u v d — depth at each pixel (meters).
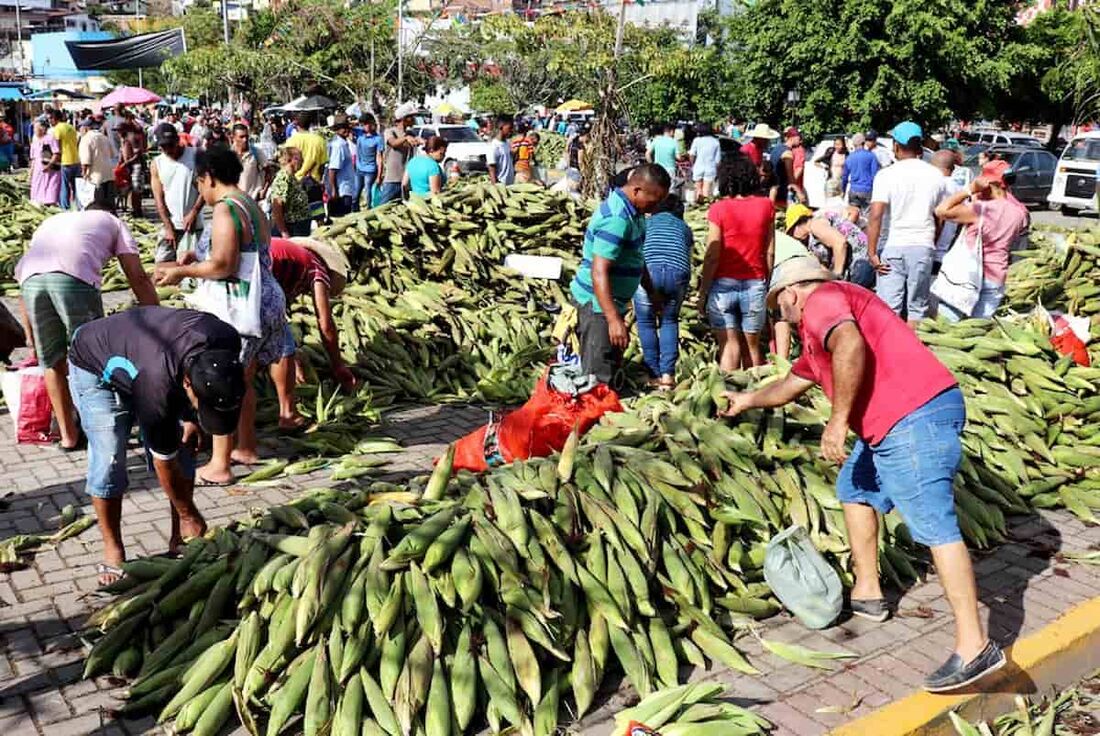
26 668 3.89
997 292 8.60
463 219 9.59
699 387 5.45
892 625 4.49
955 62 25.34
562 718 3.71
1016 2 26.83
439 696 3.58
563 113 36.66
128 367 4.14
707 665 4.10
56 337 6.16
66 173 17.22
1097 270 10.82
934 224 8.57
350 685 3.56
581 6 22.78
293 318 8.08
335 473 5.98
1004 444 6.18
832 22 25.83
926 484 3.93
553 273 9.08
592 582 4.07
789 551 4.42
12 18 97.31
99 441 4.46
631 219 6.34
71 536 5.10
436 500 4.40
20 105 32.19
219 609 3.95
